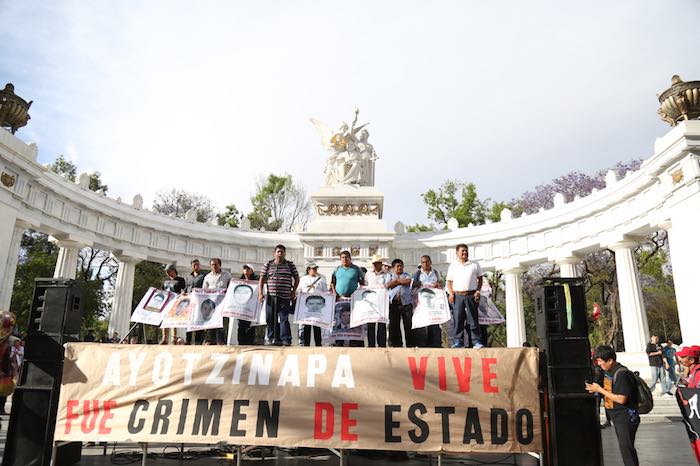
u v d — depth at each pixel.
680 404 7.86
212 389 7.96
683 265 18.44
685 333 18.22
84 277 42.06
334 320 12.46
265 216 52.59
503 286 47.09
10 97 19.64
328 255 29.31
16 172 21.14
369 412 7.72
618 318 37.69
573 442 7.00
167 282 14.63
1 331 7.45
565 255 27.91
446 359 7.86
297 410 7.80
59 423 7.87
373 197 30.45
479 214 48.97
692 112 18.36
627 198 23.84
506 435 7.48
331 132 32.91
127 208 29.62
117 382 8.04
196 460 8.57
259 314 12.47
